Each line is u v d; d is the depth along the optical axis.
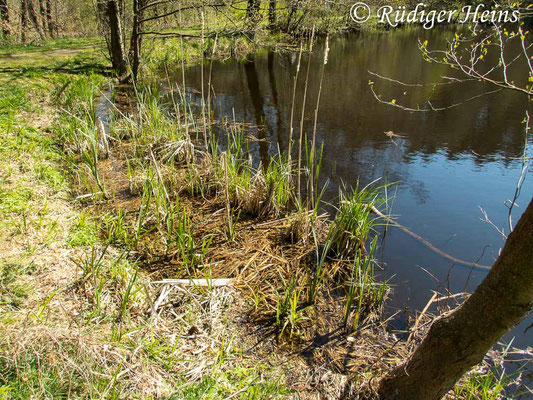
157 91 11.91
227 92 12.89
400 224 5.64
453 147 8.43
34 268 3.84
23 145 6.73
